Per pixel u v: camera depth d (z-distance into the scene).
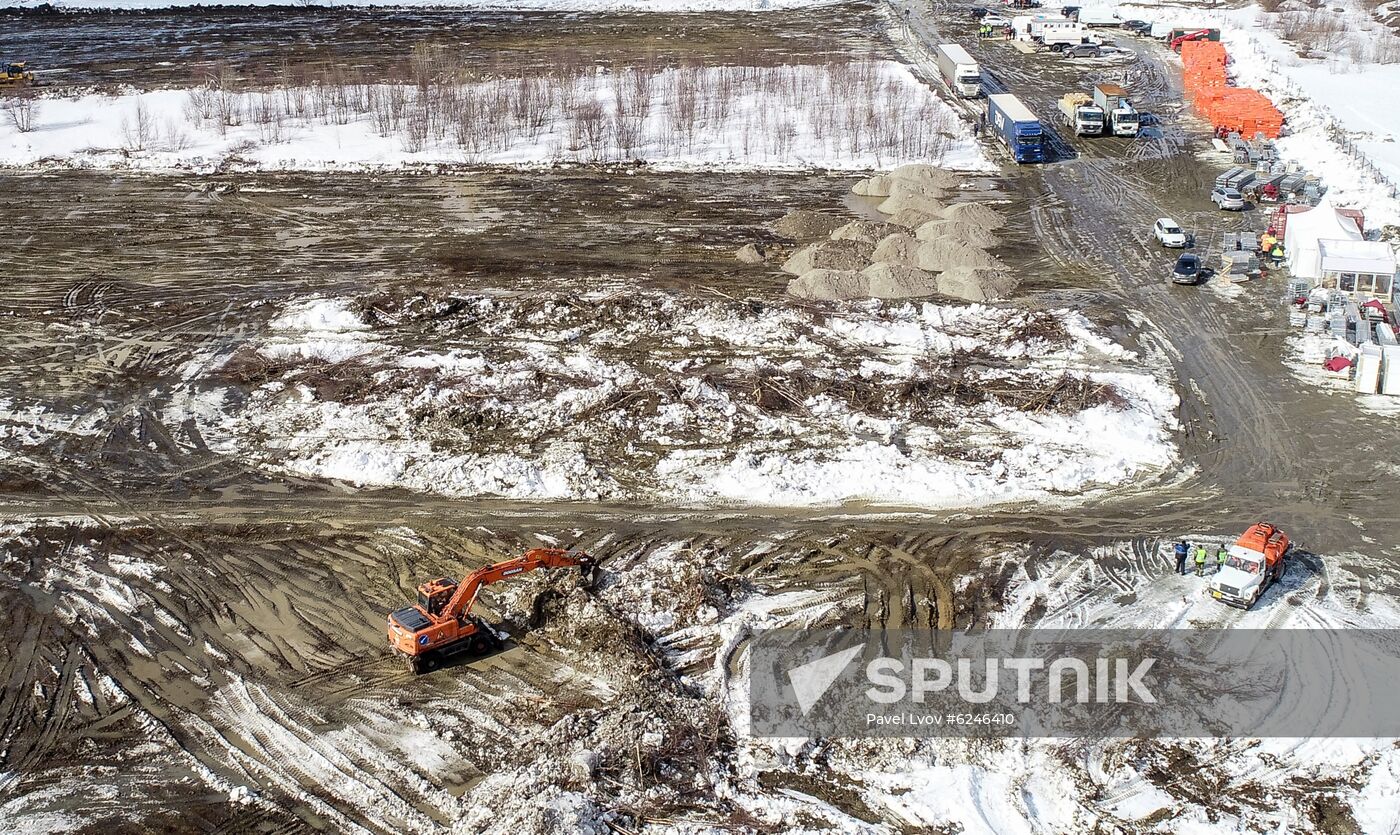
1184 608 26.97
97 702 24.59
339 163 59.59
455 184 57.09
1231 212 53.22
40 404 36.97
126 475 33.22
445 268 47.00
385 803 21.64
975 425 35.22
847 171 58.72
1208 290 45.12
